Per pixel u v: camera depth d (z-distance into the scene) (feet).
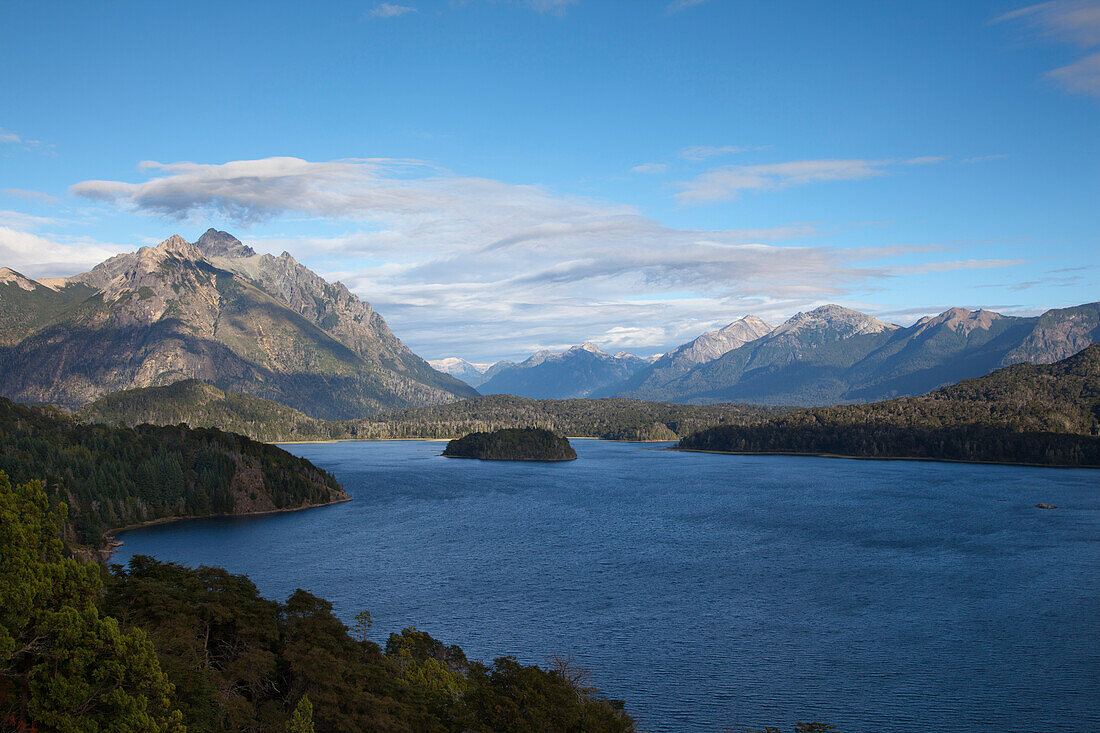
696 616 385.91
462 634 357.20
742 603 410.11
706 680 300.40
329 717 190.60
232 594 253.24
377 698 201.46
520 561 524.93
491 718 210.59
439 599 421.59
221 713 189.98
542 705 215.92
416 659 262.26
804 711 273.75
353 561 528.63
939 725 263.90
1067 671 309.63
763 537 613.93
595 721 213.87
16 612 155.33
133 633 170.09
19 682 154.20
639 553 552.00
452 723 207.62
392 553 558.56
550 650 334.44
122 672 161.27
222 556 551.59
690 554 546.26
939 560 514.27
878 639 348.79
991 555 528.63
